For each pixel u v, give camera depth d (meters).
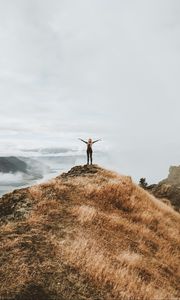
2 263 10.23
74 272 10.06
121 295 9.65
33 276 9.58
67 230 13.02
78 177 21.92
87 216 14.66
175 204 37.75
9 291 9.05
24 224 13.18
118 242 13.84
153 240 15.85
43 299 8.80
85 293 9.28
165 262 14.04
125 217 17.52
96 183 20.48
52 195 17.12
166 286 11.77
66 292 9.13
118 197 19.11
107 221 15.49
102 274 10.27
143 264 12.62
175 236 17.91
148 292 10.30
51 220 13.90
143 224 17.53
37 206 15.26
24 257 10.47
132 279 10.68
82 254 11.01
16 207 15.29
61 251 11.02
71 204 16.44
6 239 11.77
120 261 11.90
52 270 9.94
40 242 11.52
